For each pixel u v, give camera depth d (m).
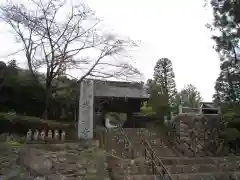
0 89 12.86
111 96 15.69
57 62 12.70
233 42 17.53
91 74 13.51
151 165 8.01
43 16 14.08
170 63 34.19
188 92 32.62
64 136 9.21
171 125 12.65
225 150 11.66
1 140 8.69
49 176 6.95
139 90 17.75
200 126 11.49
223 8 16.06
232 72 18.39
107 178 7.24
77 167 7.45
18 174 6.95
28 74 13.28
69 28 13.48
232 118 14.83
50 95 13.31
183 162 9.14
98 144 9.15
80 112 9.88
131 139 11.28
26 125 9.82
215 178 8.05
